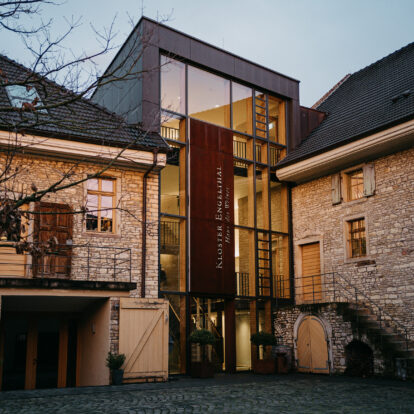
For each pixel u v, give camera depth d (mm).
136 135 13977
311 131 18438
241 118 16984
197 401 9141
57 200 12727
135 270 13414
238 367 15531
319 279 16172
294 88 18469
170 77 15422
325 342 14406
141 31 14961
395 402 9023
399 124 13453
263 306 16469
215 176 15664
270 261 16641
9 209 6176
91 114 13953
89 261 12820
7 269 11633
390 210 14234
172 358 13922
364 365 13523
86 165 13266
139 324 12273
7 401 9070
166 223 14625
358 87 18406
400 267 13750
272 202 17516
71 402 8969
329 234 15992
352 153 14766
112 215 13523
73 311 14539
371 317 13773
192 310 14781
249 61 17312
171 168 15125
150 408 8367
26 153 12445
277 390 10672
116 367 11586
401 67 16781
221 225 15469
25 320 14898
